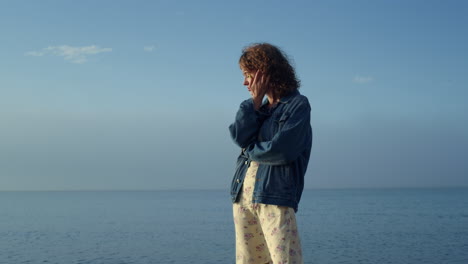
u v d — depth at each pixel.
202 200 176.88
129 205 127.69
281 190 2.34
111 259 25.27
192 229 45.03
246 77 2.64
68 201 179.12
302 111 2.42
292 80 2.57
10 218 68.69
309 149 2.50
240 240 2.55
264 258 2.56
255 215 2.48
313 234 38.34
